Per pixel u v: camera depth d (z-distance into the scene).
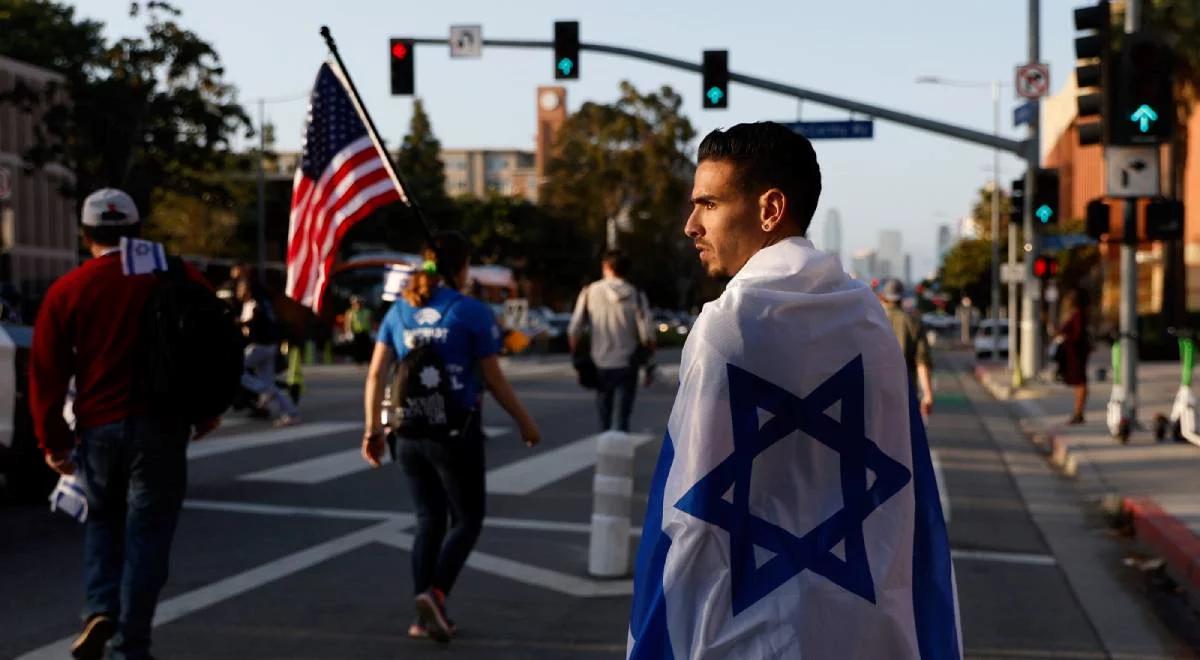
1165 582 7.62
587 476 11.68
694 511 2.15
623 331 11.51
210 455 12.75
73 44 52.47
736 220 2.35
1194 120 55.50
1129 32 14.98
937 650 2.24
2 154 46.59
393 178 6.59
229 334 5.19
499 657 5.73
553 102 139.00
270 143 70.19
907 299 10.87
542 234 80.00
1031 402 22.48
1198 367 34.44
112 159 35.75
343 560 7.80
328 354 36.59
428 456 5.83
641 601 2.20
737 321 2.21
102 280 5.13
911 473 2.26
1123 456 13.48
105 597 5.22
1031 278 27.52
